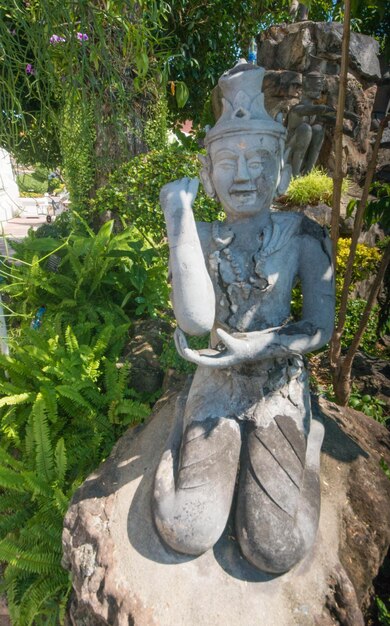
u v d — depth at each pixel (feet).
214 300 5.71
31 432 8.86
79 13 6.50
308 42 16.52
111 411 9.26
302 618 5.05
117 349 11.02
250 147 5.48
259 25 21.08
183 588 5.26
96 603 5.28
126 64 7.82
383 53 8.42
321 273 5.98
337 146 7.15
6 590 7.65
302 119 15.37
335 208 7.59
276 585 5.34
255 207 5.80
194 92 22.26
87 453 8.96
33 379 10.12
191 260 5.47
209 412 6.29
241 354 5.60
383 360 12.42
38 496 8.04
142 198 13.39
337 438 7.77
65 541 6.15
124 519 6.13
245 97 5.52
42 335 10.91
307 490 5.86
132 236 13.35
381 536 6.17
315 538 5.76
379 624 6.11
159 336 11.82
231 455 5.86
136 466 7.06
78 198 15.70
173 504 5.51
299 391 6.36
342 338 12.94
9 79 6.23
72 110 7.12
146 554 5.62
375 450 7.95
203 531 5.29
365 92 18.17
